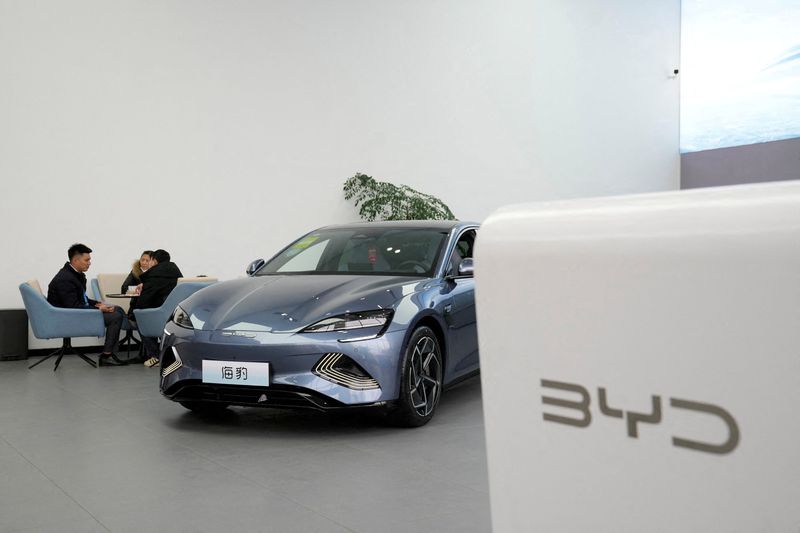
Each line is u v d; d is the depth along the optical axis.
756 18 10.98
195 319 3.54
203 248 8.04
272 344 3.28
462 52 9.88
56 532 2.16
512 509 0.33
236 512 2.31
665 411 0.28
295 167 8.63
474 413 3.84
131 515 2.30
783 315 0.25
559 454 0.31
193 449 3.16
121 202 7.58
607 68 11.19
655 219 0.28
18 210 7.07
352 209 9.03
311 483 2.62
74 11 7.34
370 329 3.33
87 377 5.47
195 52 8.02
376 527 2.15
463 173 9.88
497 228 0.33
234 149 8.24
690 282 0.27
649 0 11.61
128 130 7.63
